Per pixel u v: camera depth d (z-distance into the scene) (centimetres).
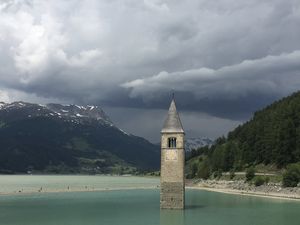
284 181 19538
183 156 13362
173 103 13662
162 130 13438
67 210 14288
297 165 19775
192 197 18862
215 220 11331
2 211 14012
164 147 13462
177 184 13388
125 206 15512
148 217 12125
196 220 11381
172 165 13412
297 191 18462
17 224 11200
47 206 15625
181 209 13425
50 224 11156
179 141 13362
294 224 10631
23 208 14962
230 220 11325
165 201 13488
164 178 13450
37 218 12281
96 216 12644
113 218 12119
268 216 12131
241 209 13862
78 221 11681
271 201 16712
